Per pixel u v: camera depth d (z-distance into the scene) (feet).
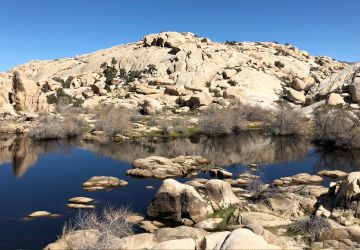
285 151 122.72
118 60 354.33
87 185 76.13
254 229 41.57
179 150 123.85
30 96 198.80
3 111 188.34
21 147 128.47
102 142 140.26
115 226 43.93
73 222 53.88
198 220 52.03
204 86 268.82
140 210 59.82
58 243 38.81
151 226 51.11
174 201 53.78
